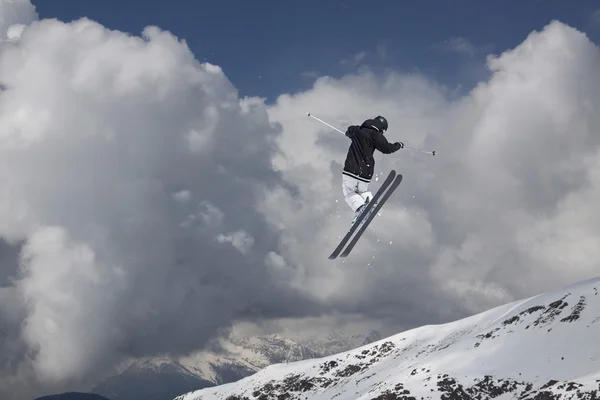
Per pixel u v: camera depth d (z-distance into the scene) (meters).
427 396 118.69
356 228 19.09
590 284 156.12
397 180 19.00
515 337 139.25
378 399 124.88
